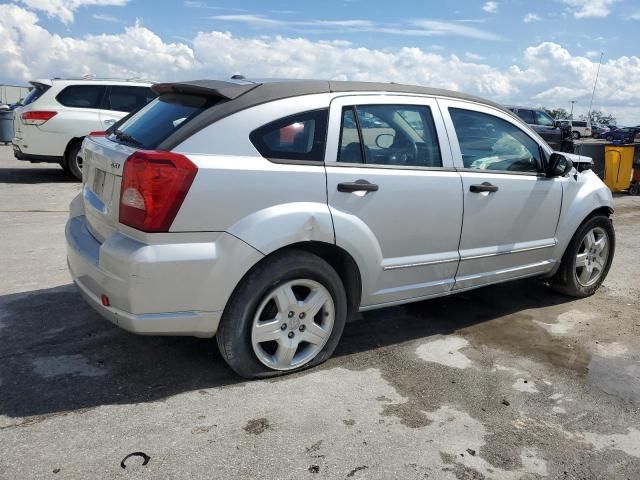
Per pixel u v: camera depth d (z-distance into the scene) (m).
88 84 10.65
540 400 3.38
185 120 3.18
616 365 3.89
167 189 2.89
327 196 3.35
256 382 3.38
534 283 5.67
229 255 3.04
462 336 4.28
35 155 10.51
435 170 3.90
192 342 3.87
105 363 3.54
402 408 3.20
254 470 2.59
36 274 5.19
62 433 2.80
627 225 8.95
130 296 2.93
